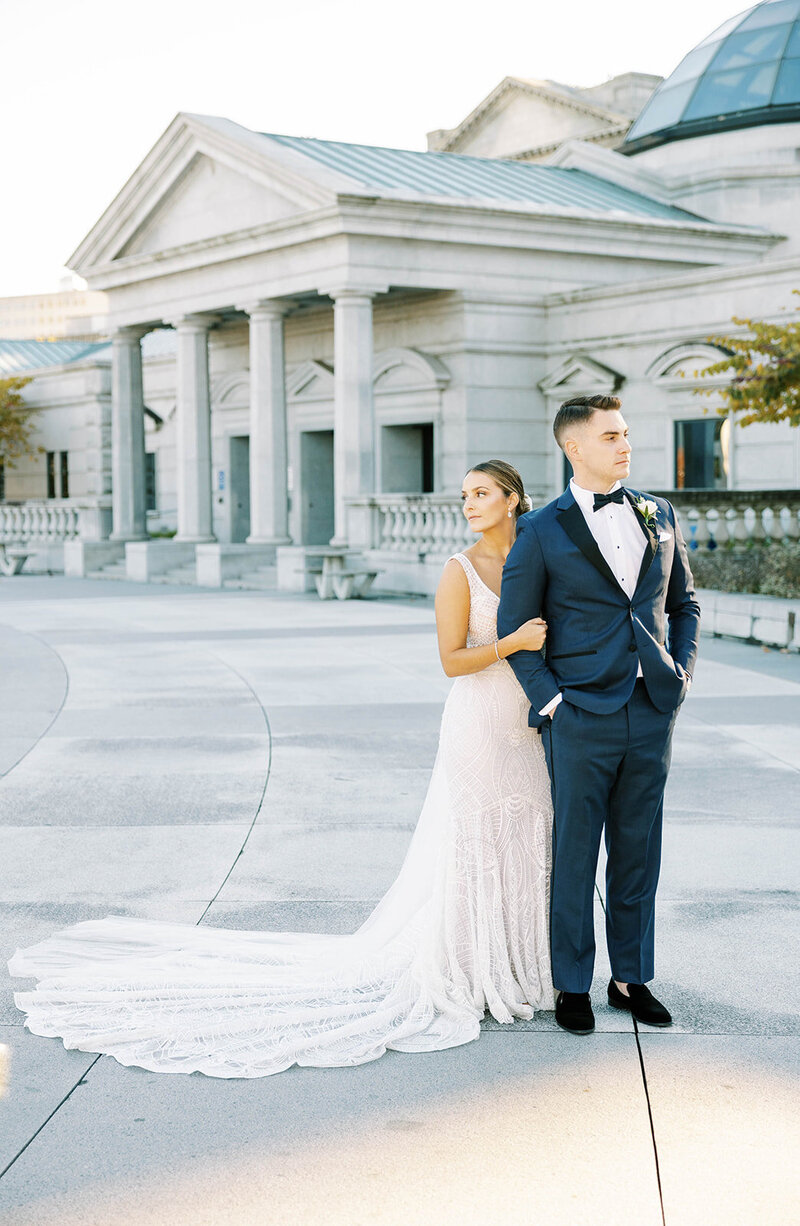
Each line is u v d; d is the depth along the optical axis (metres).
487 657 4.54
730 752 9.16
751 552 17.73
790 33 32.31
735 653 14.47
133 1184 3.52
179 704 11.68
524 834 4.65
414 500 23.62
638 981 4.62
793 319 23.25
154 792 8.20
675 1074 4.15
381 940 4.90
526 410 27.72
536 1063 4.25
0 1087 4.11
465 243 26.03
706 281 24.61
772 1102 3.95
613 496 4.47
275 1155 3.67
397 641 16.41
